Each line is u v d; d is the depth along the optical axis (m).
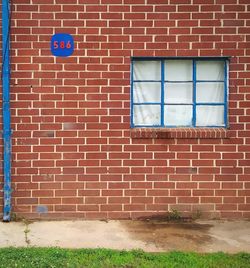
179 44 7.22
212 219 7.34
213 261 5.64
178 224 7.14
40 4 7.12
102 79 7.21
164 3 7.18
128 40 7.20
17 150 7.21
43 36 7.15
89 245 6.26
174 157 7.29
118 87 7.22
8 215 7.16
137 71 7.38
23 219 7.24
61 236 6.60
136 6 7.18
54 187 7.26
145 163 7.29
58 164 7.24
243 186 7.34
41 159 7.23
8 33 7.05
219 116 7.43
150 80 7.39
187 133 7.26
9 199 7.16
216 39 7.23
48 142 7.22
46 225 7.04
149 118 7.43
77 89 7.20
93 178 7.27
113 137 7.26
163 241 6.43
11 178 7.22
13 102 7.17
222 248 6.20
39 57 7.15
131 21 7.18
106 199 7.29
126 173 7.29
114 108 7.23
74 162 7.25
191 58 7.32
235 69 7.27
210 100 7.42
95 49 7.18
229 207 7.35
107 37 7.18
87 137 7.24
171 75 7.40
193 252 6.00
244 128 7.31
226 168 7.33
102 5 7.16
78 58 7.18
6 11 7.03
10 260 5.55
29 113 7.18
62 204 7.28
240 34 7.23
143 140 7.27
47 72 7.17
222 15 7.21
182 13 7.20
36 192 7.25
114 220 7.28
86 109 7.22
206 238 6.56
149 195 7.31
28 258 5.63
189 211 7.34
